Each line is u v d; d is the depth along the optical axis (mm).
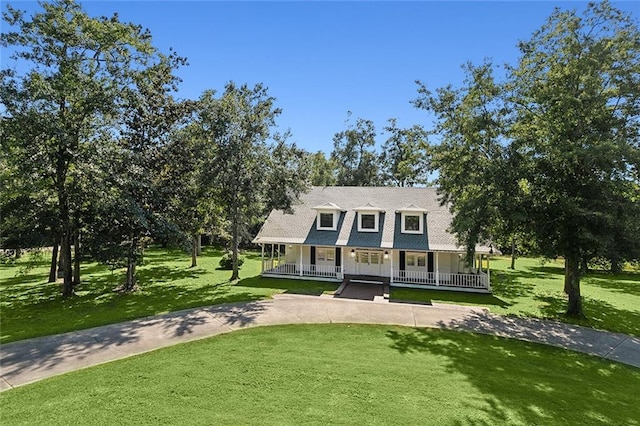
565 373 10008
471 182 16109
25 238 17484
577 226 14312
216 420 6848
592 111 14734
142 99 19516
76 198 17656
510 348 11914
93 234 18109
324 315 15094
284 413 7180
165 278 24172
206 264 31609
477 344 12141
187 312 15094
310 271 23984
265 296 18484
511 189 15266
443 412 7465
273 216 26578
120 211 17297
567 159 14008
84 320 13820
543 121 15586
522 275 28281
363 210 23750
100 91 17812
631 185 14039
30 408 7180
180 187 20594
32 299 17922
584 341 12883
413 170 19828
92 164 17734
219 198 22688
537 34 16969
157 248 44344
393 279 22344
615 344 12672
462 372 9656
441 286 21344
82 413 7012
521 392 8609
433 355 10898
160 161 20125
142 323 13414
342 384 8609
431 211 24500
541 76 16906
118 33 18047
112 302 17016
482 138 16234
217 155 20453
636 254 13461
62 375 8773
